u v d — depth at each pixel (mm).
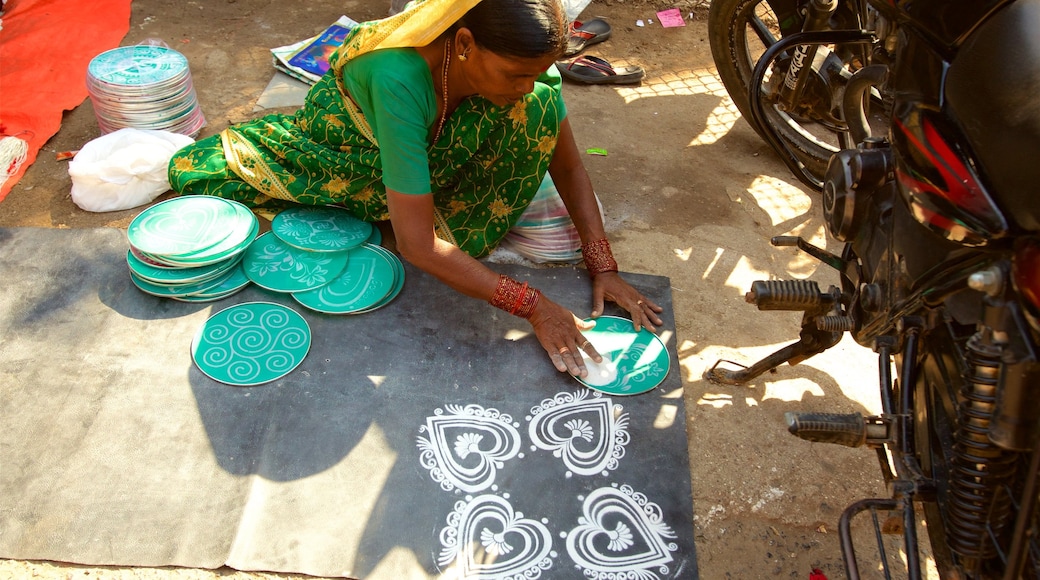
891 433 1456
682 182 2896
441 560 1732
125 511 1771
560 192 2416
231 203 2387
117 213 2566
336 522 1779
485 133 2178
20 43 3205
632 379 2129
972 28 1253
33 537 1716
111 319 2191
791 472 1973
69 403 1978
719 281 2498
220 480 1841
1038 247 1069
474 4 1651
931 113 1276
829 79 2686
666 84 3486
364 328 2219
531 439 1976
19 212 2543
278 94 3168
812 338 1907
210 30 3553
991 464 1207
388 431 1967
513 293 2061
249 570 1692
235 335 2158
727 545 1818
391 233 2549
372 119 1988
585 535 1796
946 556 1356
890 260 1467
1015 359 1089
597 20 3738
